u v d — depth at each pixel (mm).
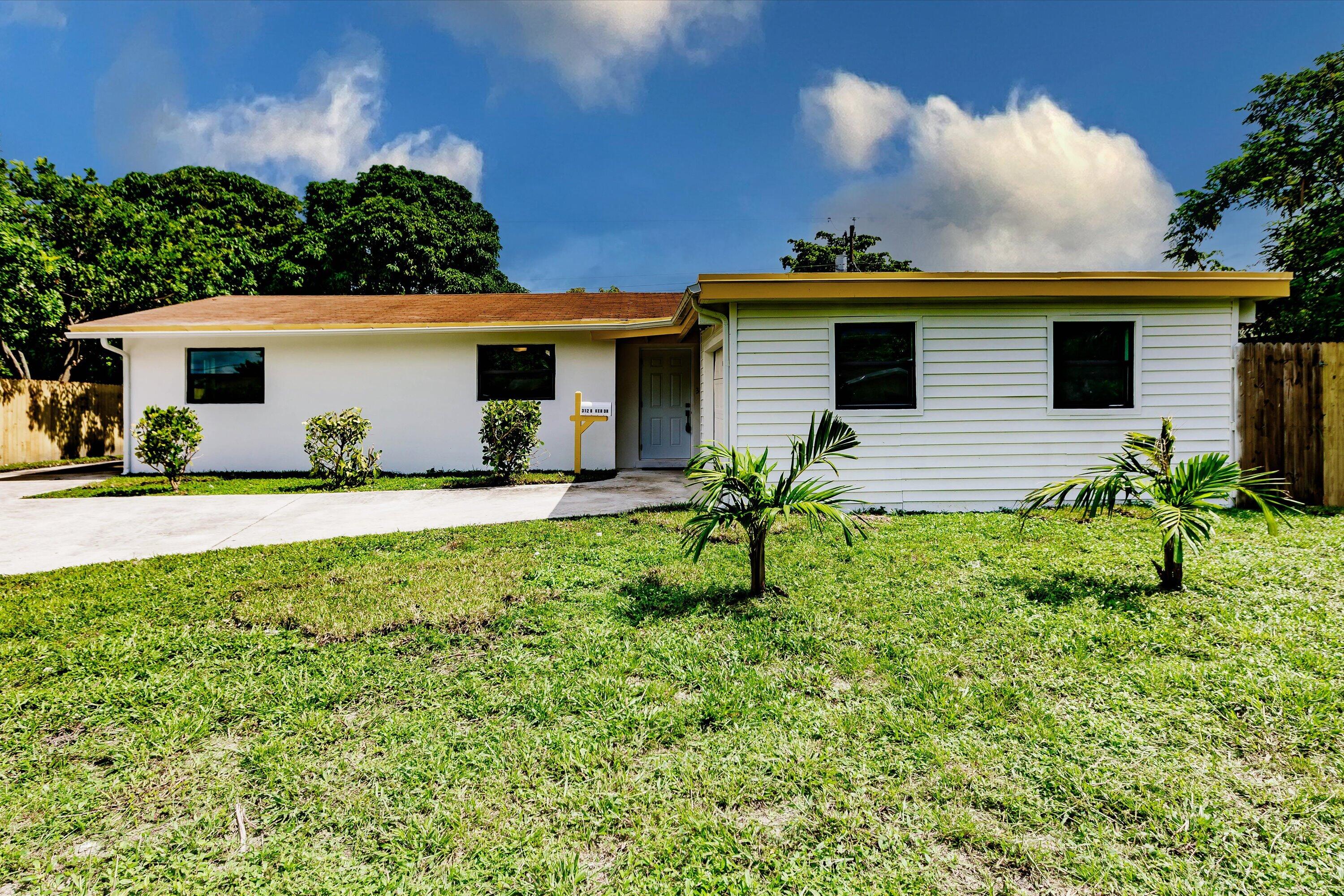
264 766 2174
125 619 3576
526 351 11109
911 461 6957
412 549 5281
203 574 4496
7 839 1835
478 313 11766
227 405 10992
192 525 6586
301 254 23250
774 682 2742
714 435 8641
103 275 16469
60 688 2732
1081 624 3301
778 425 6949
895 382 6977
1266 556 4492
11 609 3750
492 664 2957
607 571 4492
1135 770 2078
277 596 3967
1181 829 1794
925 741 2268
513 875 1682
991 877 1659
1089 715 2418
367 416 11055
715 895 1603
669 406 12250
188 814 1956
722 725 2410
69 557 5164
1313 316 10891
